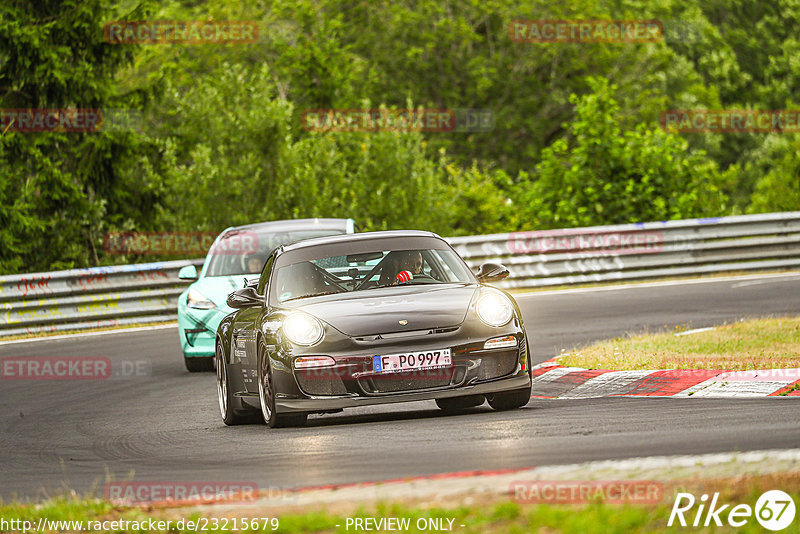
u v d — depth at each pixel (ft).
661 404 106.52
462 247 270.46
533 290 269.44
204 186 332.19
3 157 347.97
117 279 250.78
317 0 648.79
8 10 346.33
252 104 347.97
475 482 66.95
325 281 116.57
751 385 112.68
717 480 63.36
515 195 392.06
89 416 132.26
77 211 350.43
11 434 122.52
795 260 283.18
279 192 337.93
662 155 347.36
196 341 167.63
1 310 238.48
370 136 365.61
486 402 117.80
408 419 107.96
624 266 277.03
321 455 88.99
